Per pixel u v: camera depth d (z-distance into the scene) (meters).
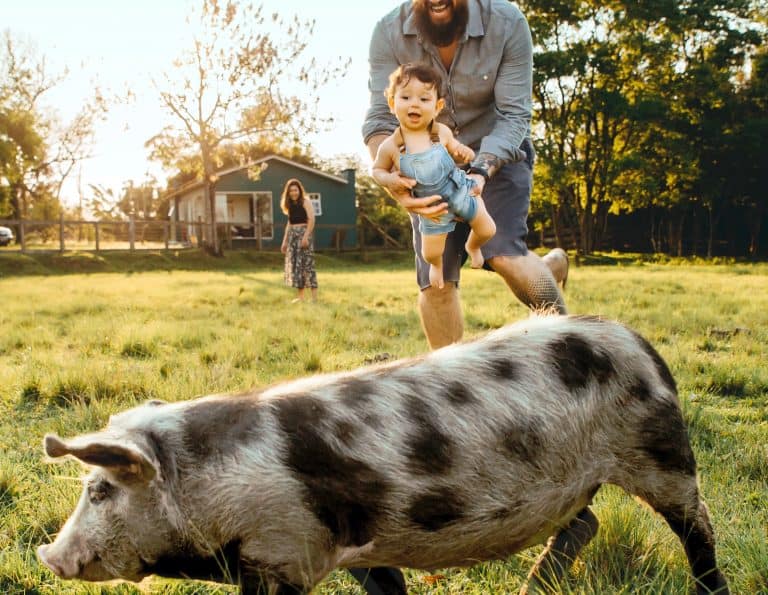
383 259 36.25
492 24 4.19
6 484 4.14
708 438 4.94
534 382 2.55
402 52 4.37
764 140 36.91
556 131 36.91
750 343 8.24
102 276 23.58
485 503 2.45
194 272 26.78
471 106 4.36
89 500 2.36
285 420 2.33
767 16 38.94
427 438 2.38
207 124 32.91
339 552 2.37
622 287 15.54
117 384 6.25
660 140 37.00
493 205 4.28
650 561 3.10
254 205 40.72
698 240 42.12
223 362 7.22
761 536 3.21
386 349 8.09
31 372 6.58
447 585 3.19
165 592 3.04
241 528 2.25
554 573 2.91
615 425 2.64
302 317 10.52
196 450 2.30
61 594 3.08
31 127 45.69
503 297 13.30
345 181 41.72
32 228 46.78
